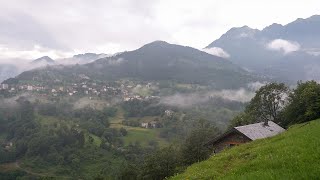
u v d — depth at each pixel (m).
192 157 67.81
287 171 14.03
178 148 76.12
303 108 83.25
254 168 18.11
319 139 20.23
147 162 71.38
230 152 33.44
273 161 17.64
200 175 25.02
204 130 72.25
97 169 181.00
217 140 59.84
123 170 93.12
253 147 32.03
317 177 12.21
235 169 19.80
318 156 15.77
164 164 69.44
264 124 63.78
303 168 13.85
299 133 28.25
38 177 174.00
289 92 101.12
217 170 25.41
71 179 167.25
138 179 75.25
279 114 101.50
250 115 102.75
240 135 57.00
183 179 25.66
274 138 33.38
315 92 76.81
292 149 19.58
